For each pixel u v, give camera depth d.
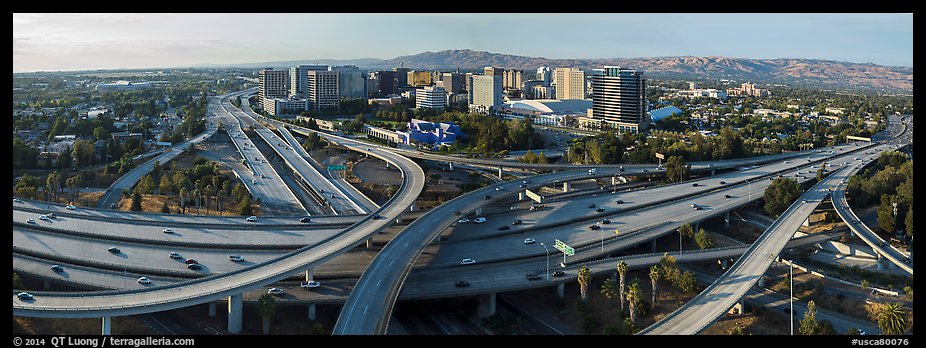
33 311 186.38
